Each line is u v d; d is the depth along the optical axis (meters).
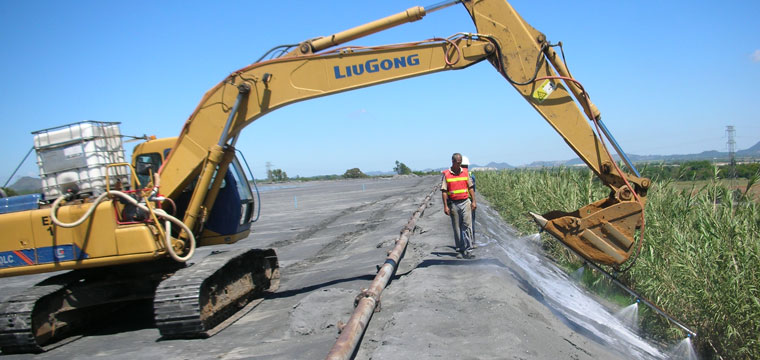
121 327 7.96
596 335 6.51
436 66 7.10
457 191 9.17
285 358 5.39
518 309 6.02
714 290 6.12
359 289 7.93
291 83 7.24
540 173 14.78
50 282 7.38
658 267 7.16
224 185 8.11
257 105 7.26
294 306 7.38
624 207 6.33
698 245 6.64
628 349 6.33
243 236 8.66
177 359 5.87
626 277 8.17
